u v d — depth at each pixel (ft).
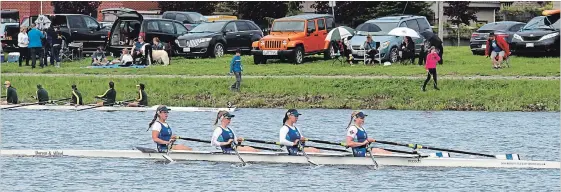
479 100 437.99
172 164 310.65
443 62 534.78
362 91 453.17
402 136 369.50
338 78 468.34
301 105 451.94
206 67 526.57
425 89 449.06
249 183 282.15
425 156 302.66
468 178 286.25
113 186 281.13
